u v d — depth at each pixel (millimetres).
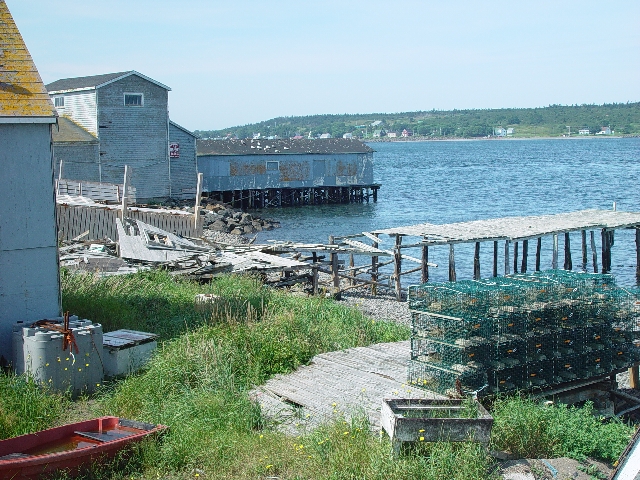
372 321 17609
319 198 64312
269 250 25906
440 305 11820
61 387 11484
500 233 27109
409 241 41406
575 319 12938
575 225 28734
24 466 8219
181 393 11297
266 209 60031
